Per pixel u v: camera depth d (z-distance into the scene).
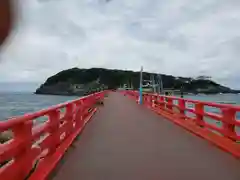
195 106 12.42
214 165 6.51
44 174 5.23
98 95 31.03
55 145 7.16
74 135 9.96
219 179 5.51
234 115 8.38
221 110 9.30
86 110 16.66
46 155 6.47
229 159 7.06
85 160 6.96
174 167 6.36
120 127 13.16
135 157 7.30
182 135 10.78
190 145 8.82
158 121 15.74
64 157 7.23
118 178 5.57
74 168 6.24
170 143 9.16
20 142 4.45
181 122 13.95
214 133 10.28
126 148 8.40
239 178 5.57
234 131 8.57
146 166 6.43
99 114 20.38
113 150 8.11
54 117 7.17
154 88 41.00
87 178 5.55
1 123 3.52
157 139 9.91
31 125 5.09
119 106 29.86
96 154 7.60
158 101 22.73
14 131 4.44
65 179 5.48
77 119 11.96
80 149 8.22
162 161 6.88
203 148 8.35
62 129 8.38
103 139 9.90
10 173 4.08
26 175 4.83
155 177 5.63
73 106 10.80
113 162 6.79
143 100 33.44
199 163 6.69
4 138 7.89
